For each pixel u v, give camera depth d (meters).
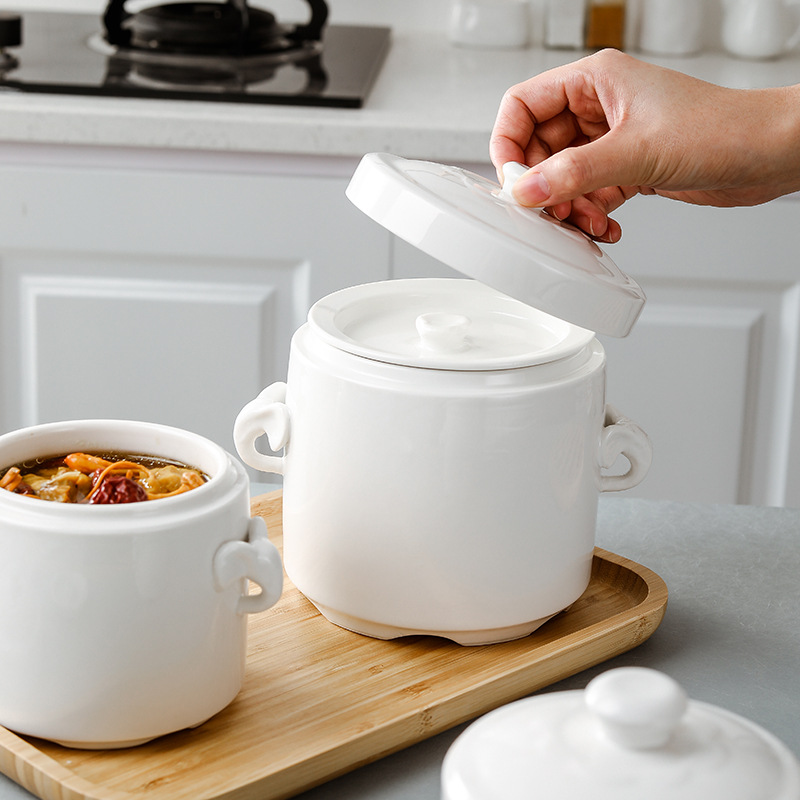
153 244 1.61
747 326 1.65
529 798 0.40
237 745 0.58
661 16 2.11
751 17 2.07
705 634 0.70
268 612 0.73
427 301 0.78
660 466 1.74
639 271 1.63
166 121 1.52
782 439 1.71
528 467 0.65
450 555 0.65
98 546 0.52
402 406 0.63
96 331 1.66
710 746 0.41
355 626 0.70
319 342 0.68
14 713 0.55
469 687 0.60
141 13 1.95
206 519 0.54
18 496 0.53
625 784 0.40
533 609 0.68
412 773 0.57
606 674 0.43
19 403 1.72
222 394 1.70
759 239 1.60
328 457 0.66
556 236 0.68
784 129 0.82
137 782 0.54
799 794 0.40
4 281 1.64
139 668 0.54
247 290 1.64
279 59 1.87
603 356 0.70
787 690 0.64
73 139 1.54
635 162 0.82
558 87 0.92
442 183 0.69
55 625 0.53
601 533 0.84
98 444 0.64
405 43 2.20
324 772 0.55
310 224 1.59
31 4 2.28
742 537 0.84
